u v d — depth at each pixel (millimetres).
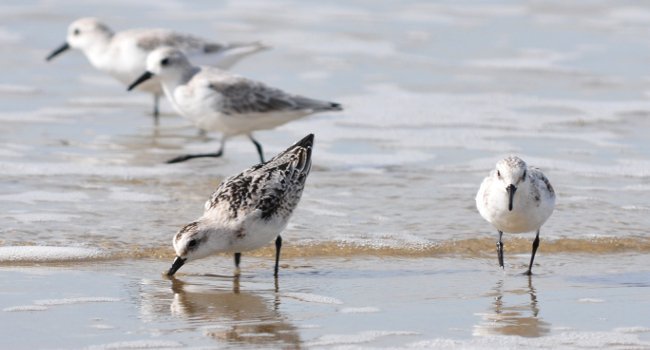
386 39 26375
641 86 22078
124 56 20359
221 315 10250
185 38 20484
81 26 20922
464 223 13555
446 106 20484
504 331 9852
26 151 17016
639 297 10922
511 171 11250
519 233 12625
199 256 11180
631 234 13125
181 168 16469
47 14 27766
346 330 9859
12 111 19719
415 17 28734
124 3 29625
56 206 14023
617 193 14945
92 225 13188
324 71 23297
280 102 16812
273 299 10805
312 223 13469
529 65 23953
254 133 18828
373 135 18453
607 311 10453
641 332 9828
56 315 10133
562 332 9828
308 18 28531
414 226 13406
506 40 26359
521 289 11203
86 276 11398
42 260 11859
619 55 24875
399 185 15375
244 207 11219
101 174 15852
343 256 12352
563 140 18047
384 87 22000
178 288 11102
